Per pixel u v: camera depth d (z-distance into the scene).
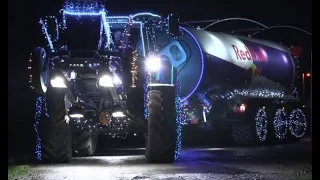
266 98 26.94
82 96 17.08
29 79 16.62
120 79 16.73
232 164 16.52
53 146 16.91
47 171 15.00
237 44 25.45
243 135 25.61
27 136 26.94
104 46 16.45
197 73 22.47
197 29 23.06
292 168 15.55
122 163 16.89
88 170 15.20
